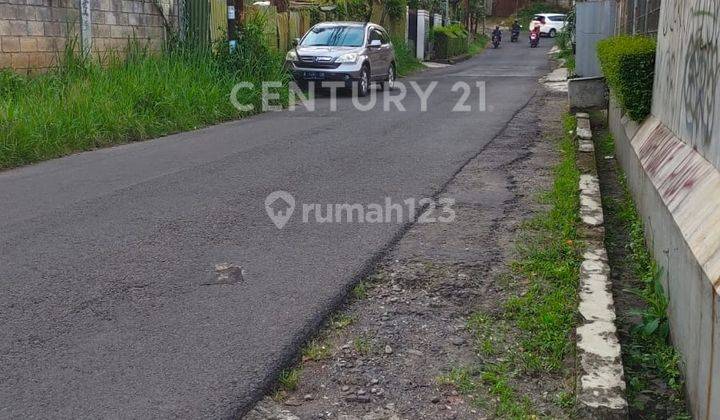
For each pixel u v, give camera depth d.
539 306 4.77
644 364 4.14
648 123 7.51
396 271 5.52
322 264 5.54
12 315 4.52
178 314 4.59
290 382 3.85
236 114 14.14
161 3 16.16
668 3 6.80
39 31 12.83
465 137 11.62
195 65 15.20
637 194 6.93
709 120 4.62
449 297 5.06
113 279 5.13
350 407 3.68
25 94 11.41
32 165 9.24
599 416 3.43
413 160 9.63
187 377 3.83
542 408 3.67
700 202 4.19
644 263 5.68
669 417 3.63
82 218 6.59
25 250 5.69
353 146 10.63
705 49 4.88
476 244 6.15
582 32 19.33
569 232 6.24
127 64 14.04
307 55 18.44
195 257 5.63
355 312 4.80
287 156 9.77
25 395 3.62
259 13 19.83
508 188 8.14
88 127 10.66
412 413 3.62
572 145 10.38
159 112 12.34
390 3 31.81
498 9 70.94
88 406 3.53
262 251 5.81
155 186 7.87
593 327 4.20
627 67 7.76
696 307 3.57
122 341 4.21
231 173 8.60
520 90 20.02
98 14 14.34
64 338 4.23
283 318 4.55
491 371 4.03
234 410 3.54
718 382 3.05
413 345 4.35
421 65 31.80
